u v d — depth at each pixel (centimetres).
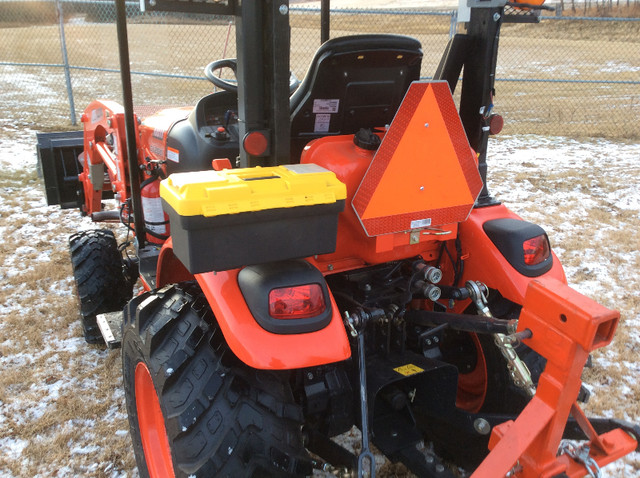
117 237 506
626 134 971
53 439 262
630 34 2089
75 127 949
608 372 317
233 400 161
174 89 1148
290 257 159
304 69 788
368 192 172
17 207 578
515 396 216
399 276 215
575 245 493
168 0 156
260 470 159
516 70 1698
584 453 151
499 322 177
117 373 313
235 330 156
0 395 291
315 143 193
